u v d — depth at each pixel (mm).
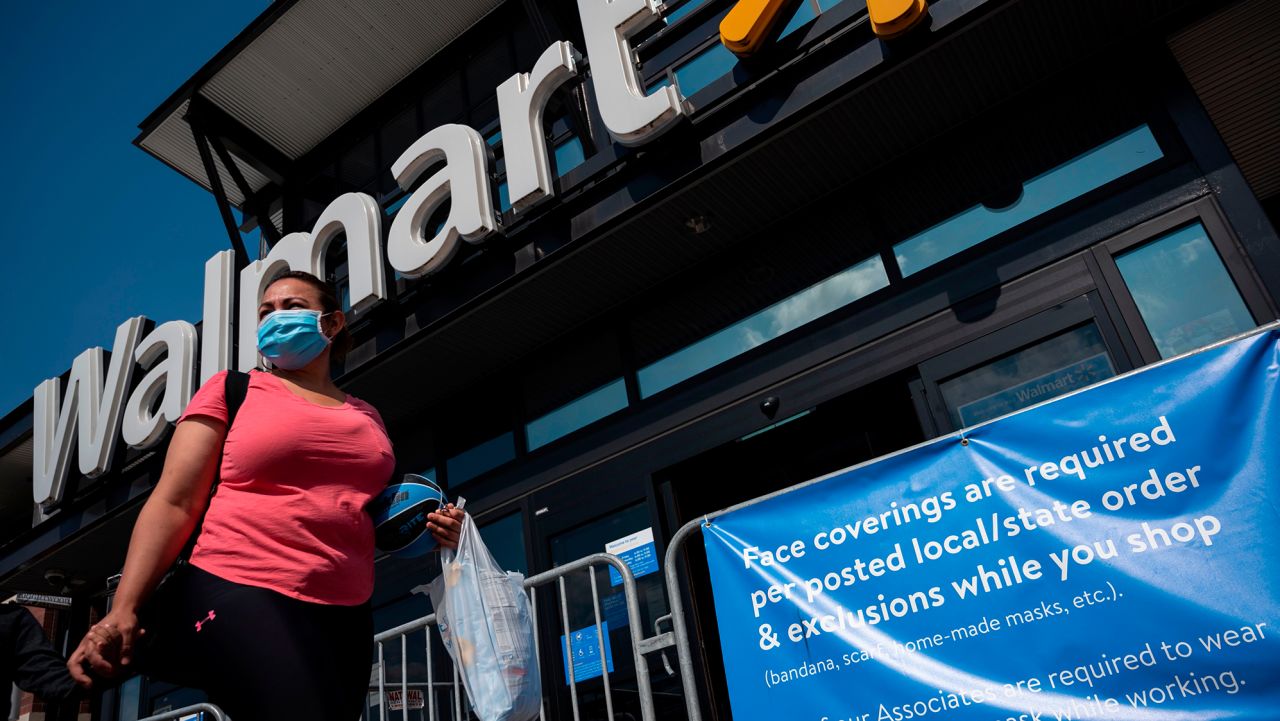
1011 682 2232
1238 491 2137
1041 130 4402
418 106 7441
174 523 1327
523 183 5004
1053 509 2330
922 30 3973
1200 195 3883
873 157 4723
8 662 2482
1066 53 4242
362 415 1637
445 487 5906
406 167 5617
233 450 1429
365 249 5605
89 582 7930
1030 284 4184
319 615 1399
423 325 5367
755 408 4809
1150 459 2260
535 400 5738
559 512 5289
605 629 4875
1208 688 2025
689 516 5012
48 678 2453
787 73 4359
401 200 7242
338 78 7465
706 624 4680
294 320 1625
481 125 6883
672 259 5195
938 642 2357
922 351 4371
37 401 7672
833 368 4625
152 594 1301
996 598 2322
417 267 5273
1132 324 3861
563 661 4934
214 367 6117
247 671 1289
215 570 1354
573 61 5109
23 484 9906
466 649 1850
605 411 5395
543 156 5062
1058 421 2408
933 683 2322
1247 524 2102
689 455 4938
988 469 2453
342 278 6629
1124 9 4012
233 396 1484
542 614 5094
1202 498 2170
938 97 4344
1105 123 4227
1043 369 4043
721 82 4586
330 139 7992
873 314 4586
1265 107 4988
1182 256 3857
